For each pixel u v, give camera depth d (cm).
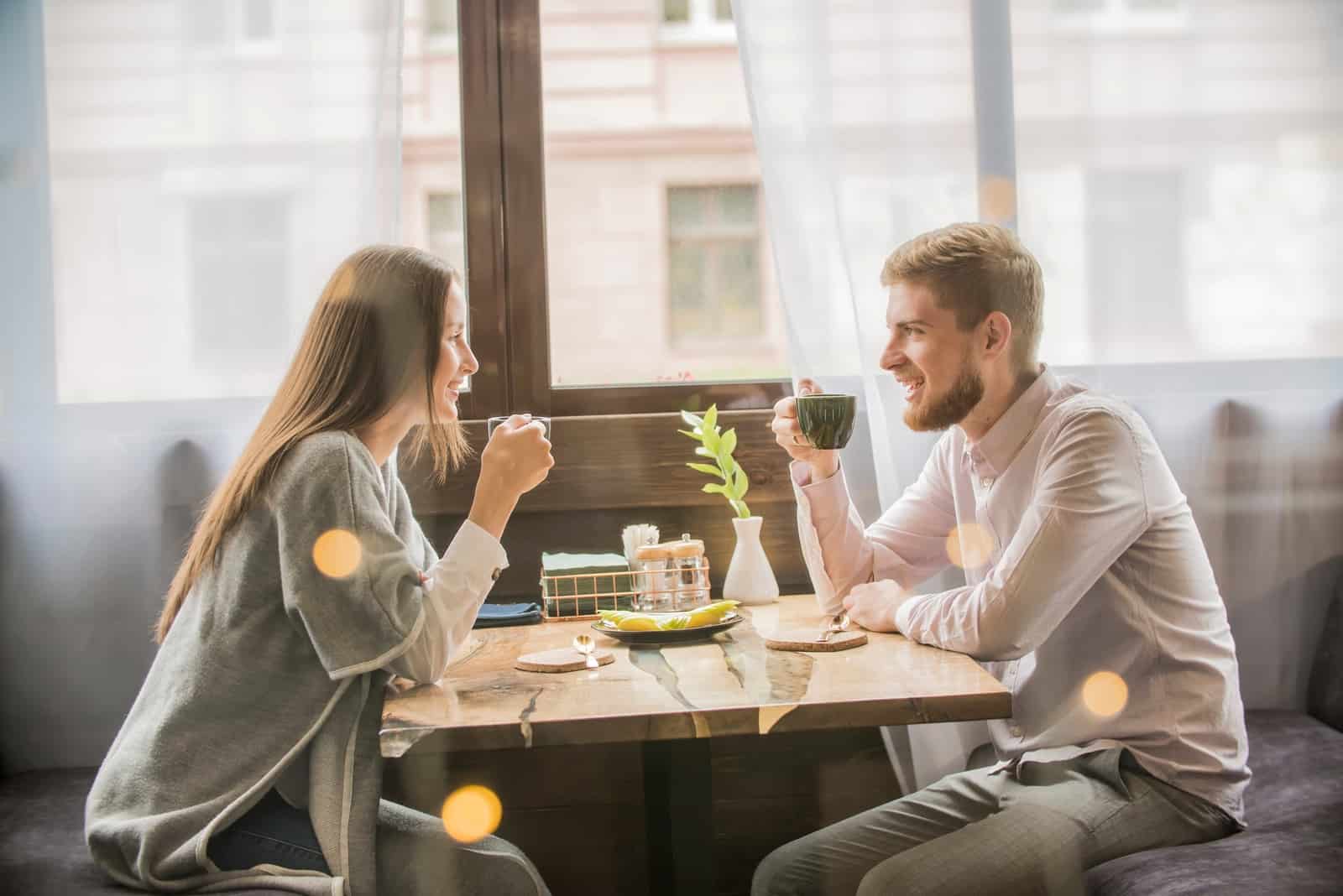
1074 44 188
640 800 189
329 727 119
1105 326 190
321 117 182
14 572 183
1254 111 191
